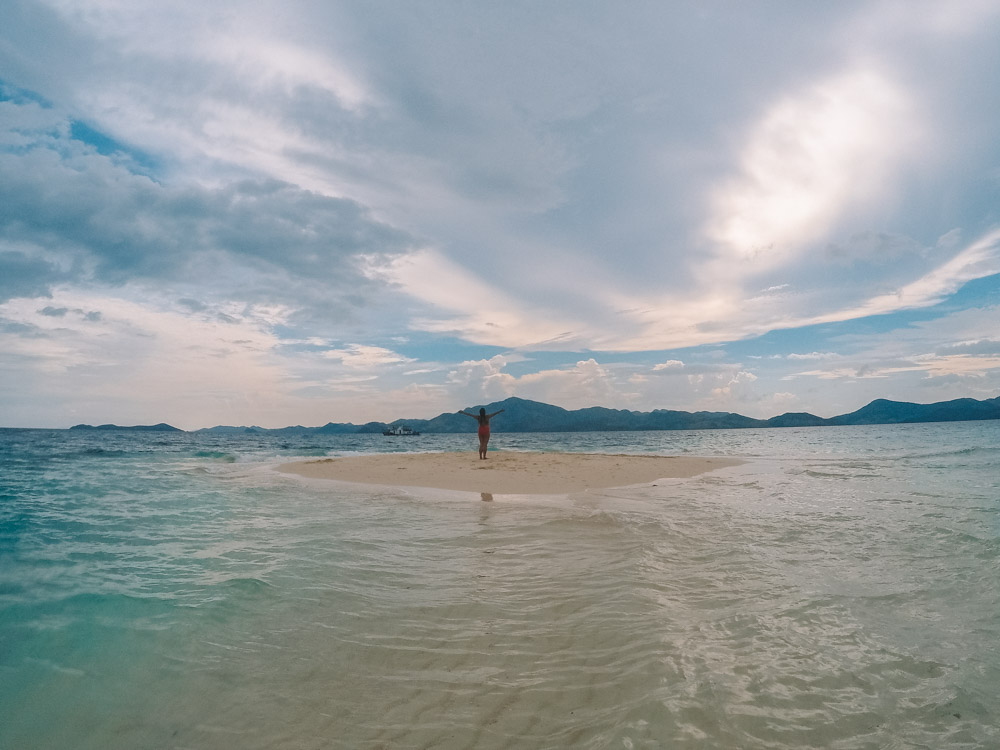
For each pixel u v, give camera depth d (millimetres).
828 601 4586
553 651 3729
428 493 11641
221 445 43812
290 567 5680
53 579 5281
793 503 9789
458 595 4816
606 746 2658
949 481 12805
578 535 7152
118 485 13297
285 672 3461
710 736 2713
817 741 2662
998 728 2752
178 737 2785
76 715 2986
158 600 4691
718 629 4027
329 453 31109
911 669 3398
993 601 4555
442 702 3111
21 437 62969
